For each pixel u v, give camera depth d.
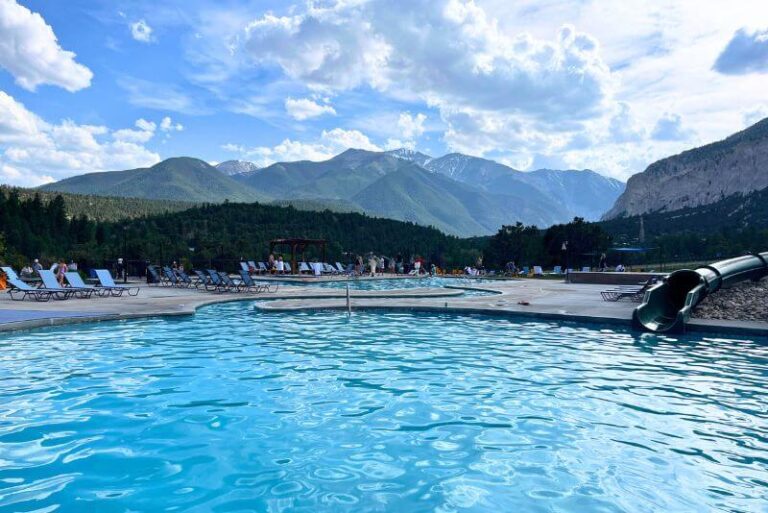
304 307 13.74
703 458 4.19
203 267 34.78
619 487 3.67
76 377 6.59
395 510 3.32
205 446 4.37
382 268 39.47
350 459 4.13
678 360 7.84
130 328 10.61
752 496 3.54
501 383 6.45
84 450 4.26
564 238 54.56
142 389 6.07
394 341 9.37
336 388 6.18
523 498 3.50
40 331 10.07
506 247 56.41
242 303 15.83
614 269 42.50
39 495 3.49
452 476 3.83
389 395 5.89
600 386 6.32
